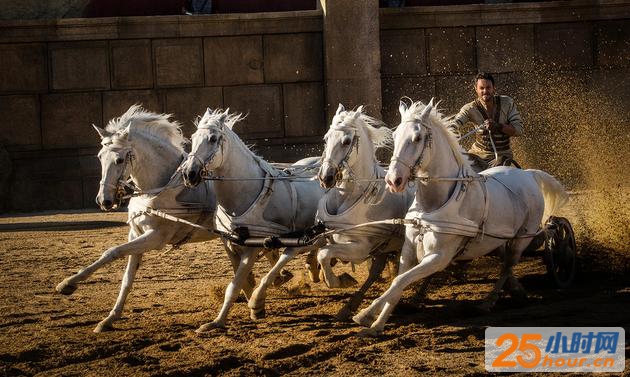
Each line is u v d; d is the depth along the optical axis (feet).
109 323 29.30
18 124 69.36
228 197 29.48
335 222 28.58
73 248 49.26
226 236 29.45
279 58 72.28
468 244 27.99
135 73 70.64
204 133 28.53
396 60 73.05
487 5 73.36
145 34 70.44
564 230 34.40
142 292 36.52
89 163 70.18
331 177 27.76
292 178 30.73
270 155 72.33
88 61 70.08
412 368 23.07
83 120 70.18
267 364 23.99
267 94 72.23
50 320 31.24
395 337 26.63
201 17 70.85
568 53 74.95
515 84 74.23
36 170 69.51
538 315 29.04
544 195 33.40
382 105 72.84
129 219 30.86
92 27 69.87
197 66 71.31
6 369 24.34
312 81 72.74
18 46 69.26
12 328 29.94
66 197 69.82
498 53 74.08
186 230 31.17
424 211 27.27
